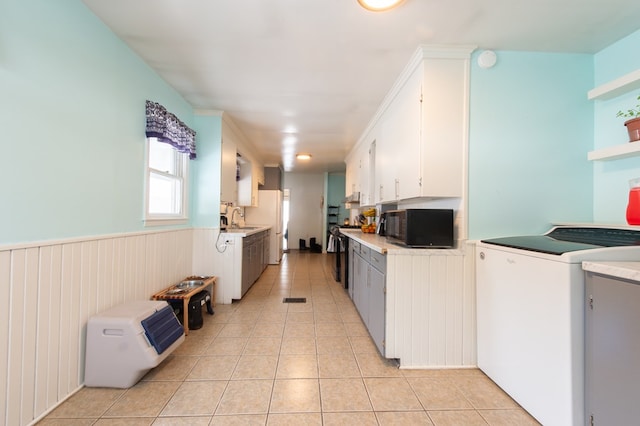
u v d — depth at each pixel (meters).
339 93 2.80
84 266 1.70
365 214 4.27
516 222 2.04
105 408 1.54
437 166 2.03
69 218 1.60
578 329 1.29
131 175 2.16
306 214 8.55
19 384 1.34
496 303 1.80
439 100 2.03
